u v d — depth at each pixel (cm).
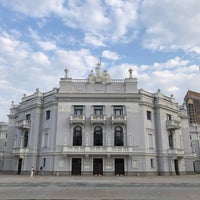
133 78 4484
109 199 1406
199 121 8388
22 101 5091
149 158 4206
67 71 4538
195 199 1403
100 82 4494
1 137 6331
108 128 4216
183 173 4581
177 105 5106
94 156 4053
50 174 4034
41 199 1408
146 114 4441
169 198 1443
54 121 4316
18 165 4553
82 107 4353
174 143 4659
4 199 1406
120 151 4006
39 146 4428
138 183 2380
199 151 6278
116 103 4350
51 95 4528
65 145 4066
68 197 1488
